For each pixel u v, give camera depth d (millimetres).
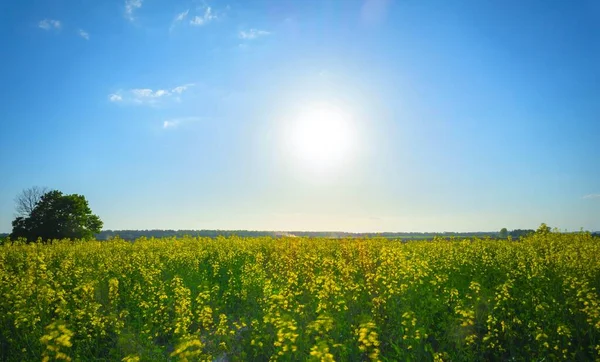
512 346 11703
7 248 28578
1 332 12664
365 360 11203
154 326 14023
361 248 21031
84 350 11883
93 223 59219
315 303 14156
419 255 21734
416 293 14773
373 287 15062
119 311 15562
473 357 11203
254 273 18625
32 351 11352
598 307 11602
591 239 26469
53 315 14320
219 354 11562
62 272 19875
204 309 12508
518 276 17797
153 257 24266
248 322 13609
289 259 20719
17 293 14305
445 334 12062
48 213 54125
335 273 18766
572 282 14062
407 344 11375
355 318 12172
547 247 24422
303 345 10641
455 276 18172
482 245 26406
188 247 29078
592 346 10977
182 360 8438
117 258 23312
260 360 11492
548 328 11883
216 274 21203
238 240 33656
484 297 13930
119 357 11250
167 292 17031
